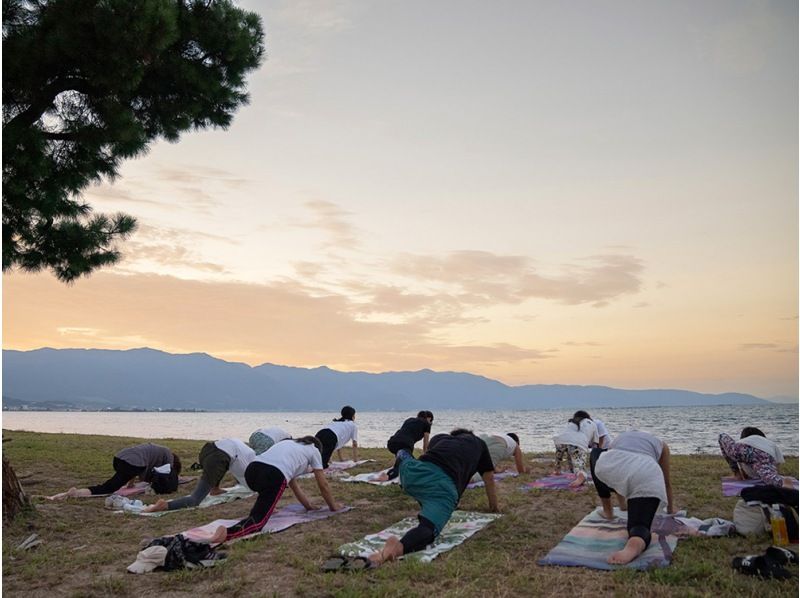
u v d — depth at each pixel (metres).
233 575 5.14
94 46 8.78
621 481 5.82
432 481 6.06
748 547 5.71
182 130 11.38
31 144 8.91
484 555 5.69
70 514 7.65
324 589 4.77
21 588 4.95
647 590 4.59
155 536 6.61
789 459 12.00
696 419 81.44
